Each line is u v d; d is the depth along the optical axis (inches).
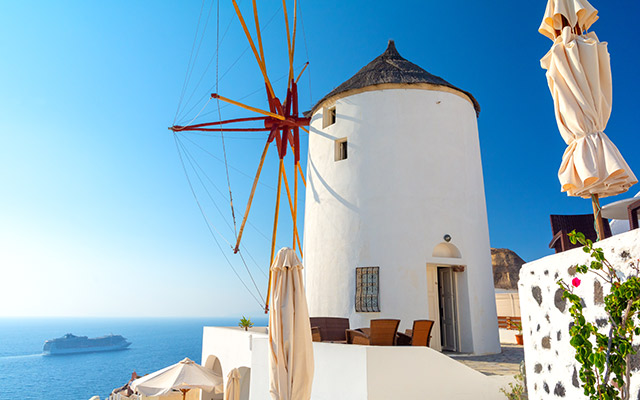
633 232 116.8
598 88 161.2
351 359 313.7
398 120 570.6
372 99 587.8
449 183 555.5
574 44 165.5
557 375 154.9
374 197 552.7
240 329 694.5
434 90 584.1
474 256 546.9
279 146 673.0
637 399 108.1
